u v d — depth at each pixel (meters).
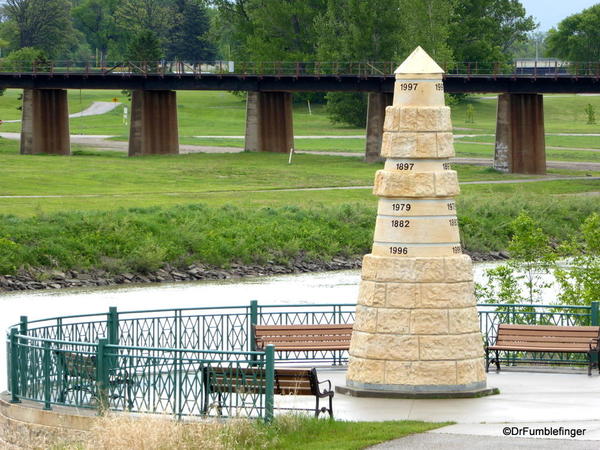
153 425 25.48
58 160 131.62
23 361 30.20
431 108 30.56
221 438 25.12
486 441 25.06
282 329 35.62
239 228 92.94
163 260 85.38
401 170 30.58
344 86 135.88
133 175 121.62
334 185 119.50
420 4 175.62
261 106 143.00
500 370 35.66
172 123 141.75
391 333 30.48
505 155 130.62
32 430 28.89
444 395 30.30
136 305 67.31
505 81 128.00
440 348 30.36
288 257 90.31
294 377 27.55
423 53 30.83
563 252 50.19
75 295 73.56
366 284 31.00
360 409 29.05
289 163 134.38
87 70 137.38
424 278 30.41
